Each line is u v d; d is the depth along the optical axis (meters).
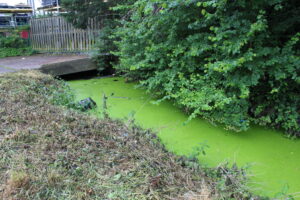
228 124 3.26
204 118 3.60
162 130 3.26
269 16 3.12
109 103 4.27
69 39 8.23
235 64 2.76
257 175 2.32
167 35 3.92
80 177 1.72
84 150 2.07
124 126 2.80
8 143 2.07
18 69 5.35
